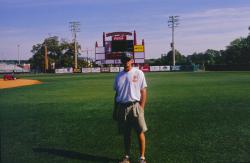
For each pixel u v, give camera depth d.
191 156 7.30
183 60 143.75
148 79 43.00
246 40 127.94
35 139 9.12
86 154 7.64
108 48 82.31
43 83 38.72
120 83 6.85
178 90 24.06
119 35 81.69
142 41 82.06
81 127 10.67
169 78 45.34
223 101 16.47
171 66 95.69
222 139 8.71
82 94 22.64
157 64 124.81
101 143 8.58
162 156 7.35
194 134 9.32
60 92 24.69
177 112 13.18
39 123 11.50
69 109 14.93
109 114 13.18
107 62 82.69
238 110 13.41
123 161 6.96
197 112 13.07
